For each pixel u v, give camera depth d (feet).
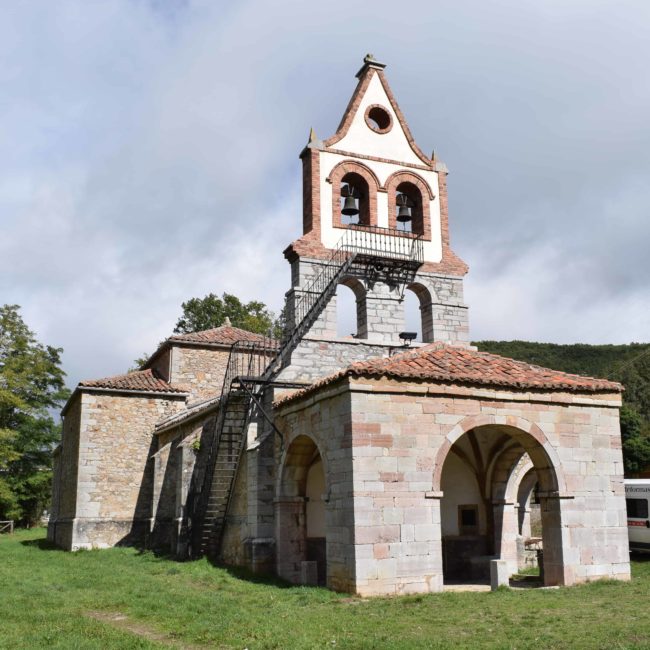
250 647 31.37
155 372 115.03
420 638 32.19
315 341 67.67
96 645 31.78
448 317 73.56
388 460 49.70
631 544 72.23
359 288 71.67
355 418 49.55
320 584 58.29
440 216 76.74
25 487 166.30
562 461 54.85
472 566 63.52
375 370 50.21
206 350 111.04
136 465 100.58
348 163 73.72
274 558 62.08
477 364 58.18
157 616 40.78
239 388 70.64
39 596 49.16
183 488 78.89
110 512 97.45
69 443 112.88
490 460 66.28
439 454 51.29
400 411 50.85
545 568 54.44
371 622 36.52
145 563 73.46
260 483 63.72
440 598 44.65
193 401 107.55
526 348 246.68
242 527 66.74
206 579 57.72
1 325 157.58
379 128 78.54
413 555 48.91
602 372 217.15
